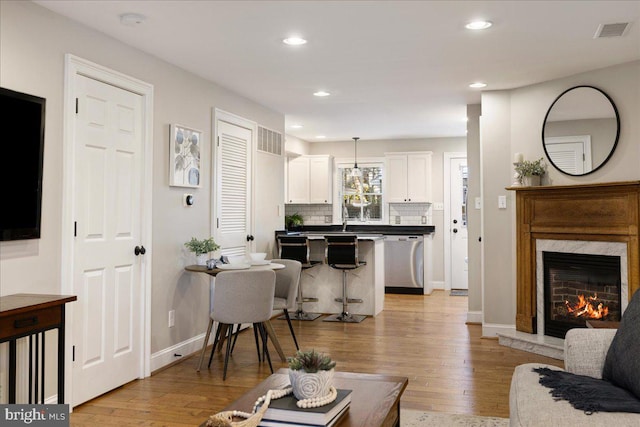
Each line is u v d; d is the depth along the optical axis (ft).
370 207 31.99
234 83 17.47
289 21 11.82
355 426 6.18
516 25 12.09
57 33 11.10
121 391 12.66
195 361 15.37
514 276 18.01
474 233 20.70
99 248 12.29
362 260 22.39
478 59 14.75
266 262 16.51
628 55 14.38
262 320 14.02
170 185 14.93
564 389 7.38
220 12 11.25
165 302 14.75
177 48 13.66
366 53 14.15
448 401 11.89
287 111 22.47
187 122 15.88
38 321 9.00
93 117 12.09
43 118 10.54
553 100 16.96
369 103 20.80
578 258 15.81
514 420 6.95
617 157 15.26
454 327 20.01
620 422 6.37
